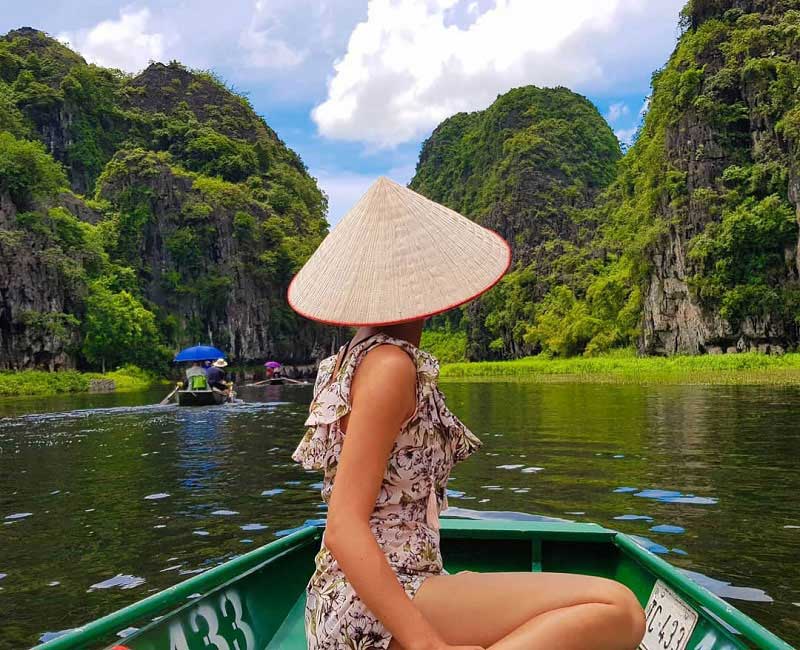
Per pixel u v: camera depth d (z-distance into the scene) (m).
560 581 1.46
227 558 4.81
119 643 1.82
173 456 9.98
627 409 16.28
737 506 5.99
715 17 53.16
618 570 2.92
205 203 69.81
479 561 3.06
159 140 82.19
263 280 72.31
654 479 7.30
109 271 60.31
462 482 7.34
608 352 58.75
